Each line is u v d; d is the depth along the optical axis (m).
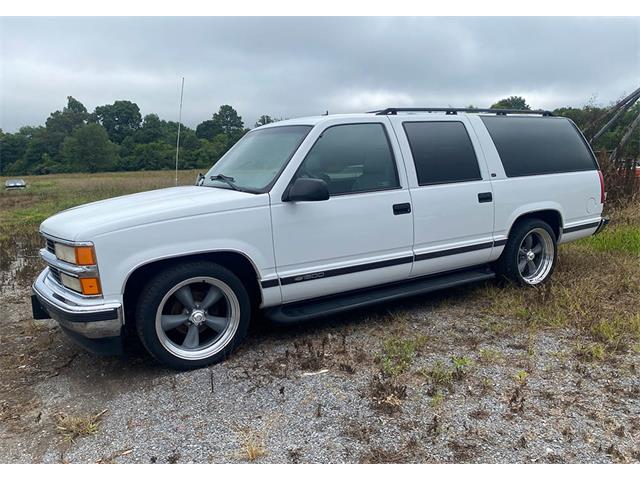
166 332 3.92
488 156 5.19
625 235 7.69
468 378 3.67
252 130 5.30
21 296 6.13
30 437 3.16
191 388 3.66
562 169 5.77
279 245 4.06
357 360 4.00
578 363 3.87
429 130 4.89
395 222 4.55
